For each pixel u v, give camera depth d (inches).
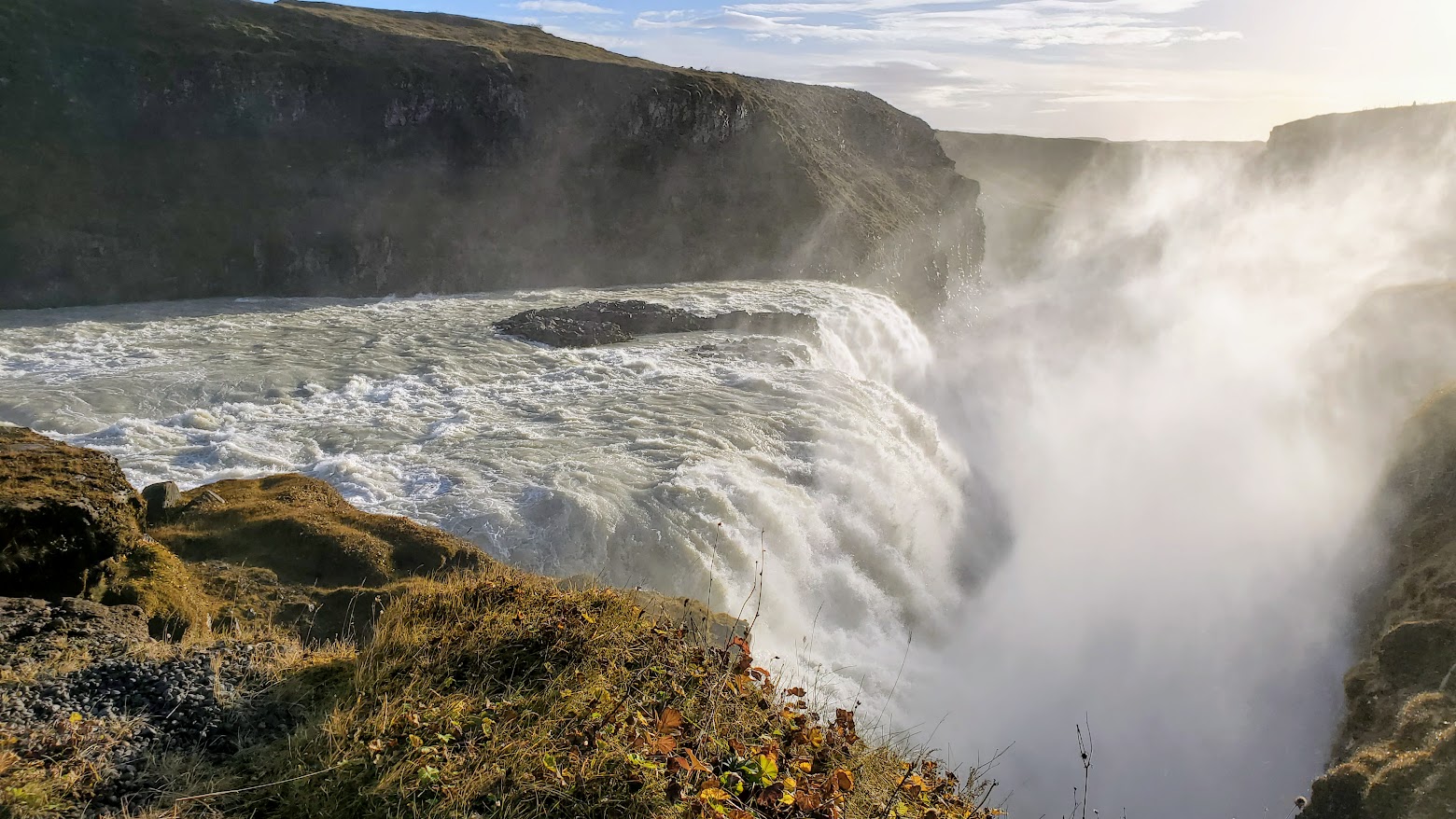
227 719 163.5
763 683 222.2
